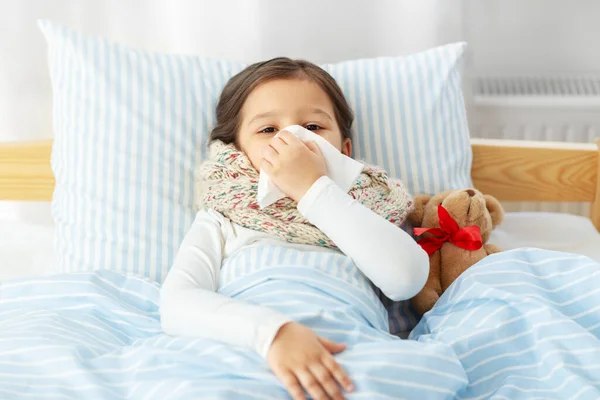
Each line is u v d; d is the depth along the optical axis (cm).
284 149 101
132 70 125
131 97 123
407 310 117
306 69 117
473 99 171
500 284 98
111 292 108
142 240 117
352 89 132
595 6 174
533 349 90
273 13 155
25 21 150
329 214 97
